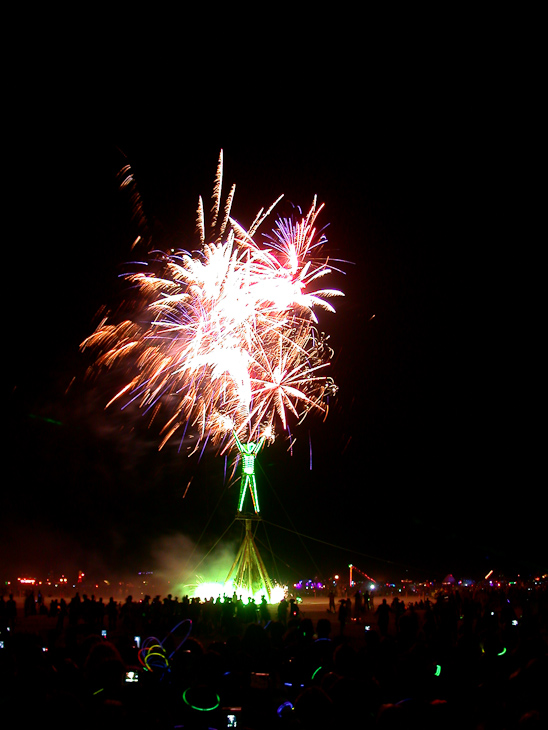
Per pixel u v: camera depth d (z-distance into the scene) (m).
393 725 6.78
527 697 9.18
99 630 24.02
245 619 29.91
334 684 7.66
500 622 23.62
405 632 15.24
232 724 8.66
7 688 8.08
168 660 11.76
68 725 7.02
